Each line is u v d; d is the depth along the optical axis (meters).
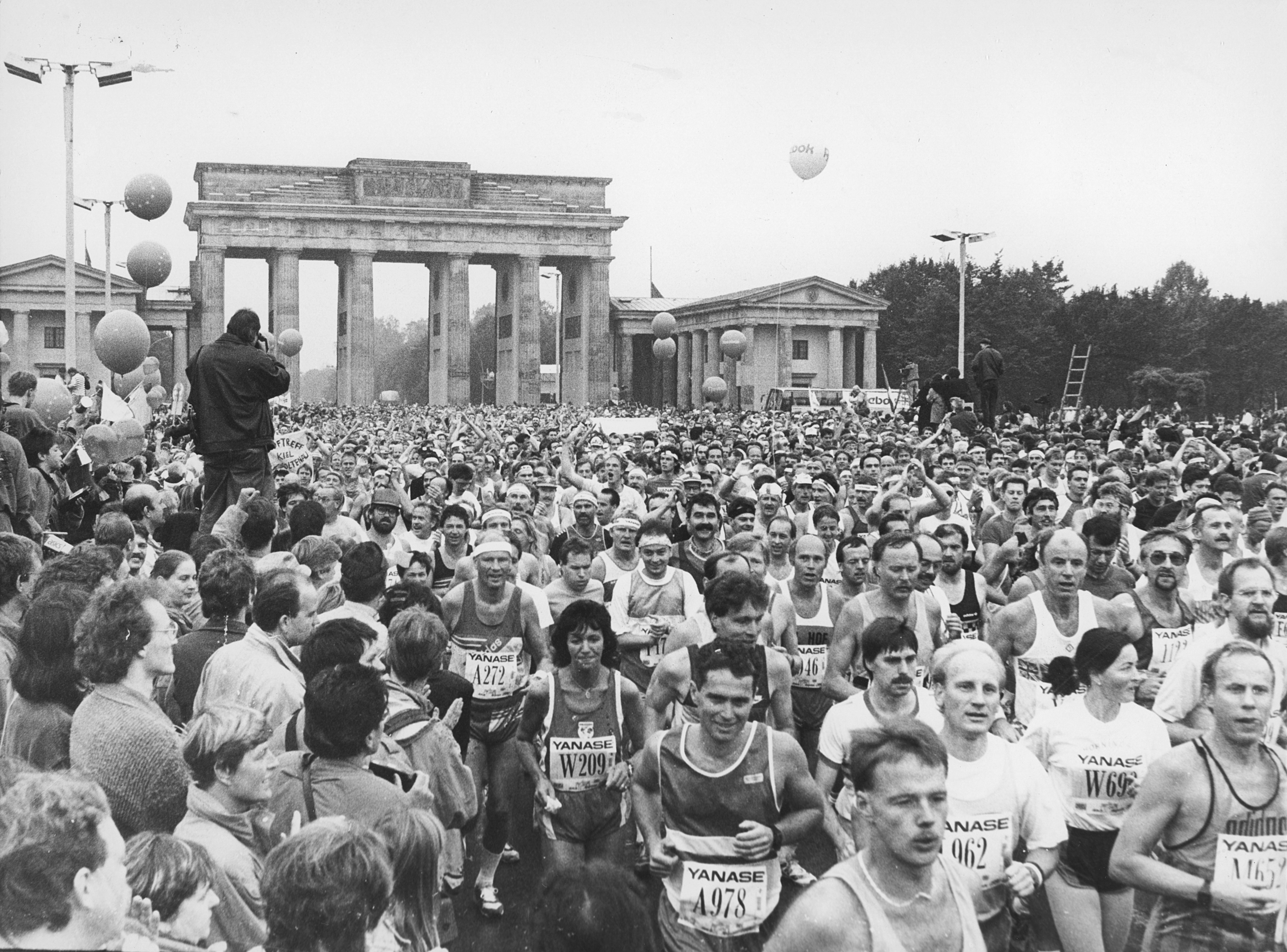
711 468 27.36
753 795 8.96
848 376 164.50
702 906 9.00
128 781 8.23
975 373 63.12
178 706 11.36
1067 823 10.12
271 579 10.57
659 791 9.42
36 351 95.31
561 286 162.38
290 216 147.50
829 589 15.24
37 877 5.78
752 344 158.25
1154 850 8.95
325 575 13.16
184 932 6.77
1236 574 11.60
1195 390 85.31
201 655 10.97
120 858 6.16
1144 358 97.75
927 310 150.88
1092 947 9.66
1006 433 56.31
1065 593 12.98
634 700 11.52
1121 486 21.09
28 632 9.21
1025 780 8.99
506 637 13.46
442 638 10.36
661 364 174.50
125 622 8.52
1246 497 21.62
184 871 6.78
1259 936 8.56
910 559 12.71
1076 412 69.81
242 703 9.80
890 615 12.99
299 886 6.05
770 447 46.06
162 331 150.00
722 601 11.27
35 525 17.97
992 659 8.98
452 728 11.62
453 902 12.13
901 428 55.66
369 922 6.16
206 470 19.98
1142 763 10.11
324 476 23.94
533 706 11.37
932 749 6.65
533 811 15.07
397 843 7.20
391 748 9.60
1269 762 8.66
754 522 18.83
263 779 7.86
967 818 8.85
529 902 12.09
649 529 14.80
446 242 153.75
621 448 38.59
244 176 148.50
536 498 24.98
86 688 9.32
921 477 25.22
